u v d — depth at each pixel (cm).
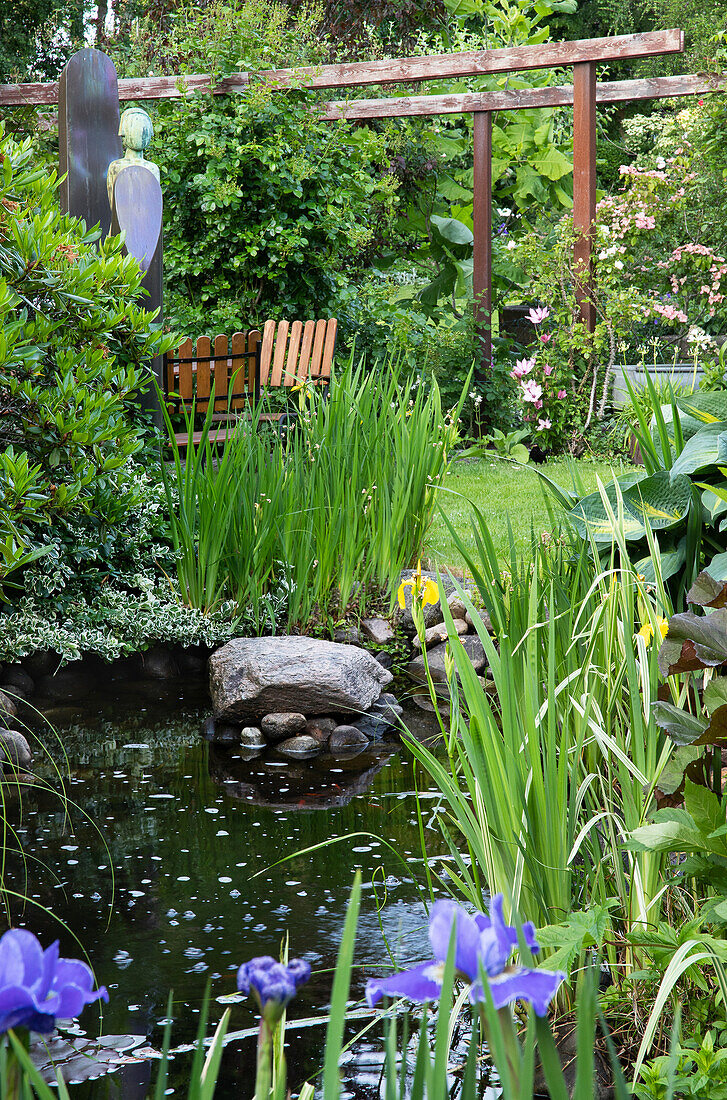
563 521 368
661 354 953
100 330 460
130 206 561
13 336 412
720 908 162
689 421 387
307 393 568
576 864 223
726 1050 158
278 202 936
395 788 358
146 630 471
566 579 313
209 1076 77
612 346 866
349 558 486
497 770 196
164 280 945
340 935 252
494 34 1248
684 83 923
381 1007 222
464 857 297
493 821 198
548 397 877
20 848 302
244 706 416
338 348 955
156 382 511
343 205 966
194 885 279
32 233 423
